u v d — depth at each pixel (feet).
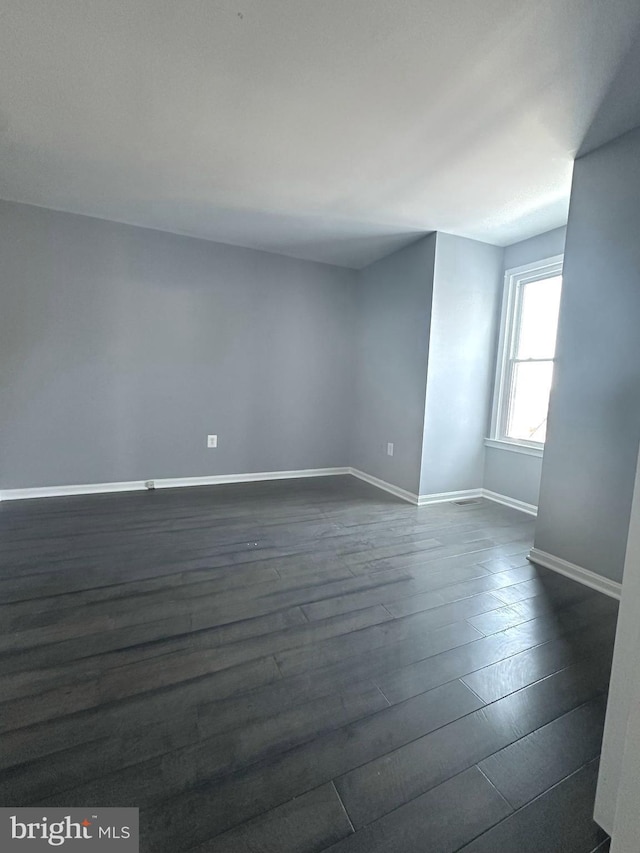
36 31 4.95
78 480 11.77
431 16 4.63
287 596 6.68
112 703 4.37
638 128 6.58
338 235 11.89
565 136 6.84
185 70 5.58
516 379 12.37
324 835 3.16
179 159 7.94
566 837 3.20
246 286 13.41
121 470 12.29
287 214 10.51
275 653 5.27
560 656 5.39
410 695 4.63
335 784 3.57
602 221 7.11
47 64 5.49
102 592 6.57
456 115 6.39
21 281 10.61
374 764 3.77
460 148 7.29
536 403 11.84
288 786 3.53
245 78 5.71
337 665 5.08
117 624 5.75
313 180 8.64
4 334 10.59
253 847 3.06
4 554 7.81
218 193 9.41
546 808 3.42
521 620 6.20
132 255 11.73
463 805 3.42
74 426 11.55
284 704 4.44
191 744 3.91
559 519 7.88
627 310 6.81
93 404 11.71
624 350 6.86
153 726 4.09
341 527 10.00
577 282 7.52
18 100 6.26
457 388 12.33
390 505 11.94
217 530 9.47
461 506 12.03
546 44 4.95
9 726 4.03
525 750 3.96
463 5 4.48
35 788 3.44
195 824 3.21
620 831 2.54
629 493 6.83
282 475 14.76
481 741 4.05
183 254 12.38
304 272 14.30
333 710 4.38
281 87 5.86
